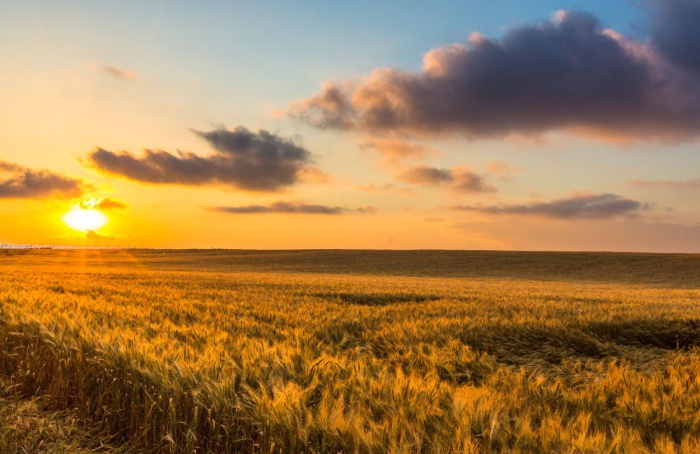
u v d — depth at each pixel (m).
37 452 4.93
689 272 69.50
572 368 9.65
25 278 26.95
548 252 100.06
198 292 21.81
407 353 8.44
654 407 5.27
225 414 4.73
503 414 4.45
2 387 6.75
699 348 11.95
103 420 5.75
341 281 39.16
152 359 5.79
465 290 30.61
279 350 6.62
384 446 3.85
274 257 97.06
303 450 4.16
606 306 20.00
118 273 42.44
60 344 6.77
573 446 3.82
